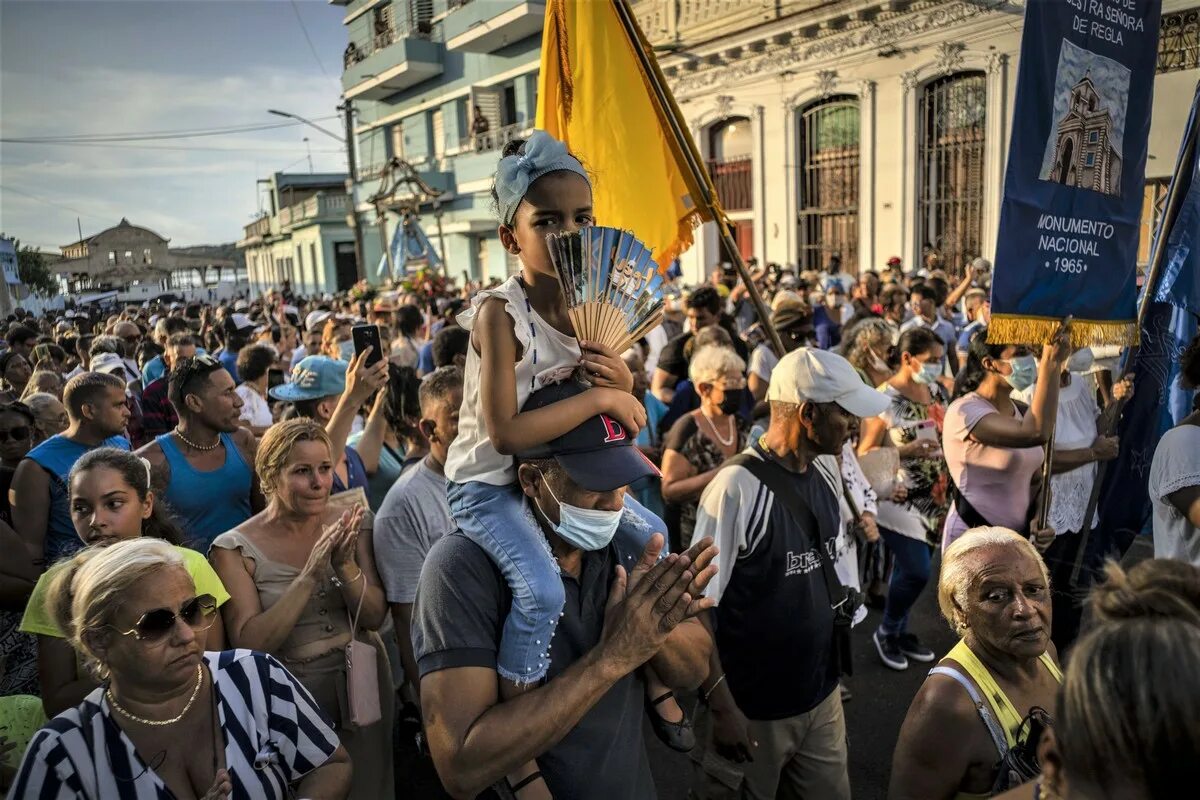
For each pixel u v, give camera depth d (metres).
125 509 2.78
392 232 34.38
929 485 4.53
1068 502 3.97
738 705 2.79
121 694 1.89
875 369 5.21
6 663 3.22
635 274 1.60
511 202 1.64
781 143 16.55
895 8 14.09
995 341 3.29
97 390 3.66
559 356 1.63
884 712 4.30
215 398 3.75
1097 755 1.00
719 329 5.40
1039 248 3.32
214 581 2.55
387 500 3.18
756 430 3.99
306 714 2.11
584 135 3.34
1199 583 1.57
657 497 4.75
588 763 1.68
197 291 60.66
